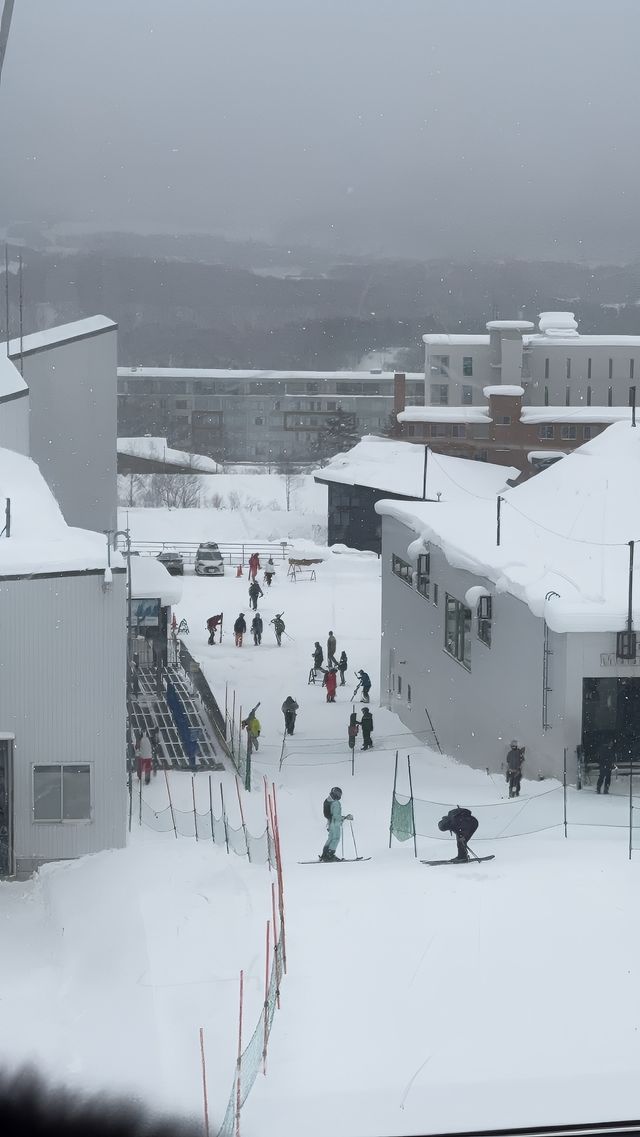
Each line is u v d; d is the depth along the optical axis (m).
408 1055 18.95
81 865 30.80
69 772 31.64
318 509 145.75
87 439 63.41
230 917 25.67
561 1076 18.00
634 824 32.97
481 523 52.41
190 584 95.75
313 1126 16.73
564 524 49.09
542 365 130.88
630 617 37.53
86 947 24.41
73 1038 19.70
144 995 21.53
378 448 117.94
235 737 50.75
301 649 75.00
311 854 32.09
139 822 36.62
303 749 50.97
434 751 51.81
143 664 63.88
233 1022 20.44
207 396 178.25
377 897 26.58
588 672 37.91
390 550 63.09
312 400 178.88
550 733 38.97
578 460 54.25
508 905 25.56
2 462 47.81
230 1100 17.17
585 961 22.45
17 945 25.48
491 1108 17.08
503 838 32.00
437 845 31.84
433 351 127.75
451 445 118.75
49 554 31.95
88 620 31.41
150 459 154.00
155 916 25.69
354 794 41.22
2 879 31.34
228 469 165.00
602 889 26.41
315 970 22.47
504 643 43.41
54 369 62.50
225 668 69.50
